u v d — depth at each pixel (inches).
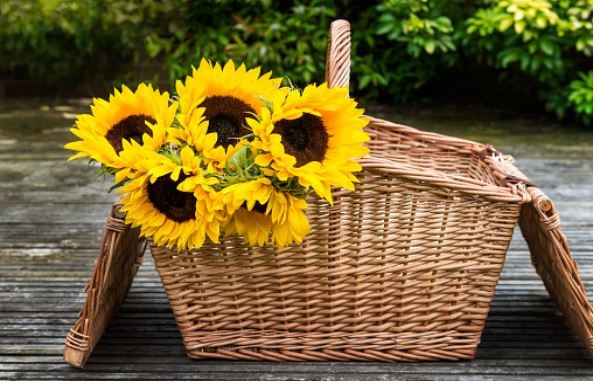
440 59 198.2
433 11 182.7
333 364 98.2
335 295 97.5
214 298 97.5
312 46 186.7
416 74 198.5
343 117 94.3
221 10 185.9
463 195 96.5
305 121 94.3
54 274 110.2
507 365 98.6
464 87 212.4
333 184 93.7
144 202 94.5
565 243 97.6
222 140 95.7
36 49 203.2
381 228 96.7
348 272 97.1
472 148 111.7
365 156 95.9
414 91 213.0
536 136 171.6
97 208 124.6
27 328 102.3
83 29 197.8
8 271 110.7
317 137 94.3
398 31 178.1
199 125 94.3
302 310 97.7
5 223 120.4
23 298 106.3
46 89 211.2
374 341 98.3
